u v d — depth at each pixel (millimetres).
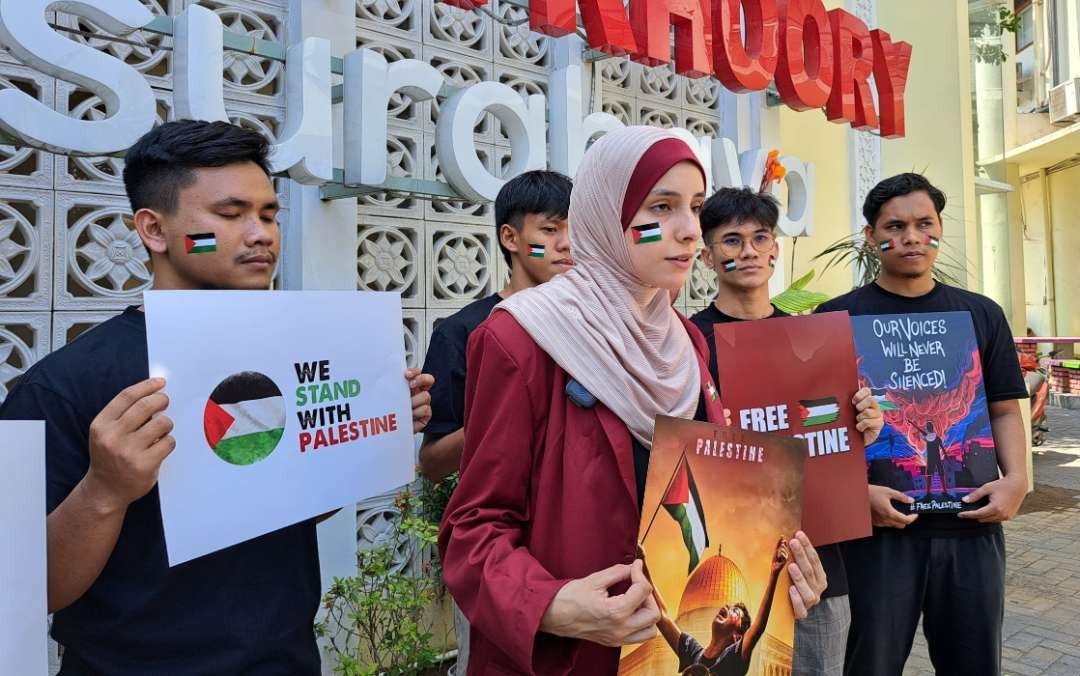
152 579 1094
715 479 1107
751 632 1107
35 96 2354
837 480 1664
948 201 5988
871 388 2139
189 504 1056
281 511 1158
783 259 4930
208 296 1119
